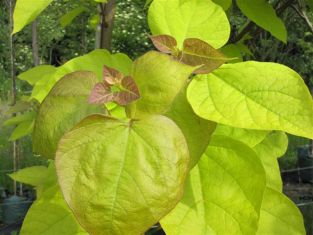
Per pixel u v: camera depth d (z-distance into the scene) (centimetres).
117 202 55
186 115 68
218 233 68
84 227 55
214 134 74
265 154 88
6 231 353
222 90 68
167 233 67
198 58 70
